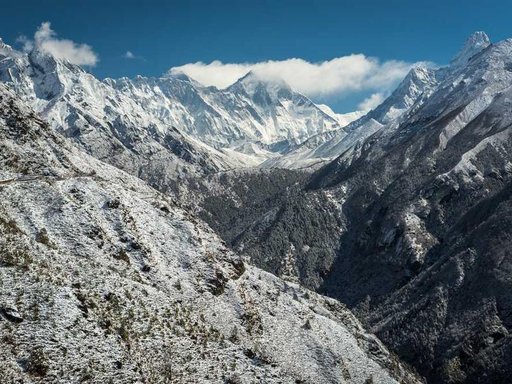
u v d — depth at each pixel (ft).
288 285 444.55
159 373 203.62
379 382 341.82
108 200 298.15
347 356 348.59
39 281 207.92
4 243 219.61
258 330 306.76
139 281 263.08
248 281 354.13
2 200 254.47
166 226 323.98
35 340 180.04
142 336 218.59
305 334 338.54
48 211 265.13
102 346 194.90
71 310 201.77
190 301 280.31
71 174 339.98
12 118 353.31
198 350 232.94
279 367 258.16
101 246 265.34
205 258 318.65
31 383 164.35
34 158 328.49
